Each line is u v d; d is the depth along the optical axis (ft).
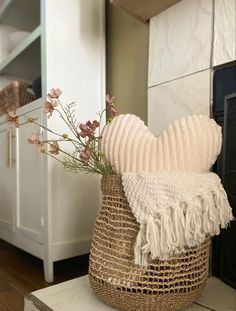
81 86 4.19
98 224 2.41
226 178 2.85
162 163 2.17
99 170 2.58
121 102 4.42
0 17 5.78
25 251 4.66
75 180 4.03
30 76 6.27
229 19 2.89
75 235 4.03
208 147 2.21
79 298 2.48
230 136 2.85
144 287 2.10
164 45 3.56
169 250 1.96
